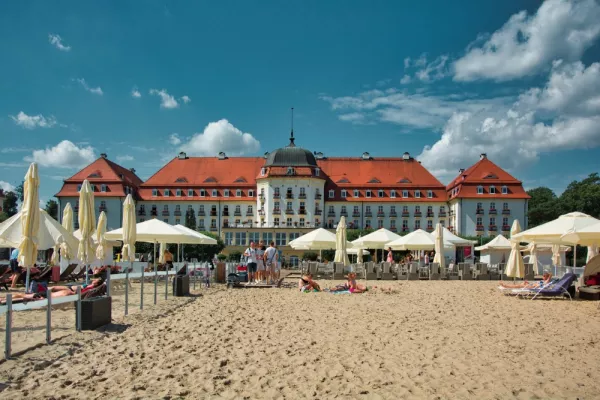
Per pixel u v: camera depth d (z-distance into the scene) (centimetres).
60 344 1057
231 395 773
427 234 3731
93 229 2172
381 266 3431
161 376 860
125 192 8931
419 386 825
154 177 9425
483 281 3250
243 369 921
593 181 10131
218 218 9175
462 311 1703
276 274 2977
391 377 875
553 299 2108
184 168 9588
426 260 4162
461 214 8825
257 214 9044
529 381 855
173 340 1150
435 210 9256
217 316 1542
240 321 1450
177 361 961
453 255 6869
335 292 2328
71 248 2317
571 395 785
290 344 1137
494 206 8844
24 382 805
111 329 1252
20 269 2294
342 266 3394
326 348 1098
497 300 2056
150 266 2894
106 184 8881
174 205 9194
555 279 2131
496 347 1116
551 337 1238
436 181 9419
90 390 779
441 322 1459
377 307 1800
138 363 940
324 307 1794
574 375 894
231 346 1108
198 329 1300
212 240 3088
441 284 2955
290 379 860
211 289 2477
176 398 755
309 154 9125
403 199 9194
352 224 9150
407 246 3741
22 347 1012
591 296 2084
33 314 1461
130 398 746
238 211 9169
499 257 4862
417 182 9375
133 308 1647
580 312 1700
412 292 2388
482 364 966
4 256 3575
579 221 2227
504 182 8888
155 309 1644
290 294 2258
